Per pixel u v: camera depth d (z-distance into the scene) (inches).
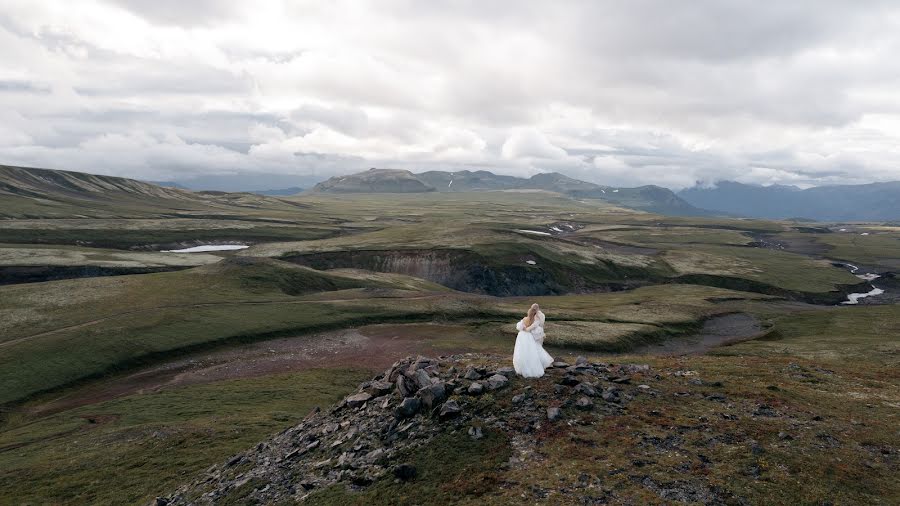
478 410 922.7
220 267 4640.8
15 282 4692.4
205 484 1002.1
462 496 712.4
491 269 6412.4
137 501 1072.8
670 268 7583.7
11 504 1129.4
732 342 3550.7
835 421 884.6
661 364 1423.5
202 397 2043.6
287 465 953.5
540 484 705.0
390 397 1076.5
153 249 7214.6
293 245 7485.2
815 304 5944.9
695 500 641.6
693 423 853.8
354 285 4980.3
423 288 5324.8
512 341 3238.2
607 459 749.9
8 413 2043.6
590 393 951.6
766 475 688.4
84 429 1722.4
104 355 2588.6
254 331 3127.5
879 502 631.2
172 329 2994.6
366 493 772.0
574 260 7293.3
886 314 4040.4
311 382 2269.9
